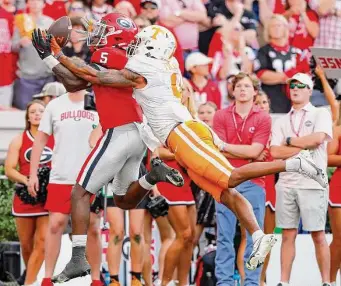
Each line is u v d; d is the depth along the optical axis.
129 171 16.31
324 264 19.70
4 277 22.44
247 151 19.02
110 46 15.85
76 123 19.28
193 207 20.38
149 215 21.08
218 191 15.31
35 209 20.12
